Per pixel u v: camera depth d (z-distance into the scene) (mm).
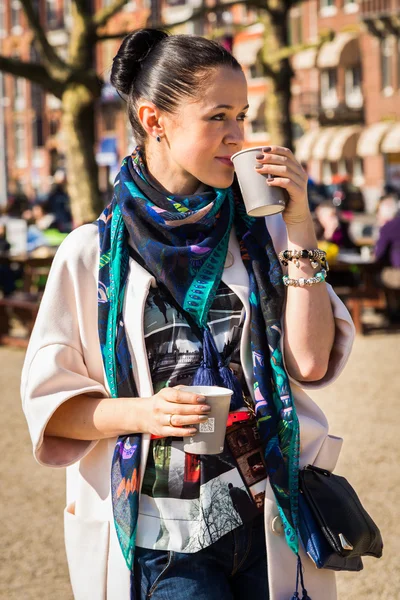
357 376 9148
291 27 46781
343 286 12375
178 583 2186
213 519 2197
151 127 2334
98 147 55438
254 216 2256
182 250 2254
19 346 11734
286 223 2316
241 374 2297
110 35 15938
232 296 2297
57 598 4336
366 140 43250
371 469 6016
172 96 2270
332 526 2232
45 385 2248
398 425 7141
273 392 2273
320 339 2311
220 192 2326
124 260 2301
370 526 2287
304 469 2334
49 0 58219
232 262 2336
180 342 2268
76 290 2320
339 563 2256
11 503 5629
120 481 2217
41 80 15883
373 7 43156
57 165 59906
